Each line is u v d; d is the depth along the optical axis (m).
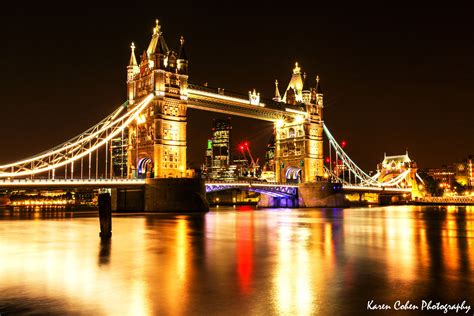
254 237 43.19
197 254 31.20
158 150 104.50
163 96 106.31
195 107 117.62
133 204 103.06
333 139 166.38
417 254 30.77
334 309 17.42
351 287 20.75
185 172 109.00
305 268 25.50
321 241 39.44
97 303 18.36
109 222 43.91
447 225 60.28
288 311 17.25
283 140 157.50
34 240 40.78
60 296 19.45
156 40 109.44
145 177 108.94
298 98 153.25
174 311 17.30
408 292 19.72
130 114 112.88
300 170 152.75
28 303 18.41
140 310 17.41
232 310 17.41
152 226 57.59
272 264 26.89
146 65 110.56
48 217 90.31
